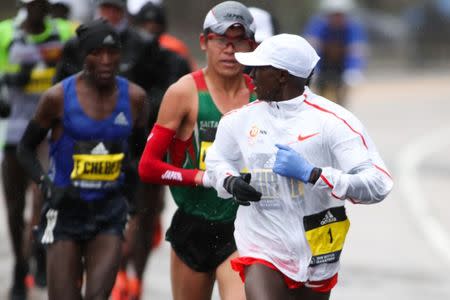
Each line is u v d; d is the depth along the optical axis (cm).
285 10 13112
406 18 13750
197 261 1964
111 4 2514
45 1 2678
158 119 1941
